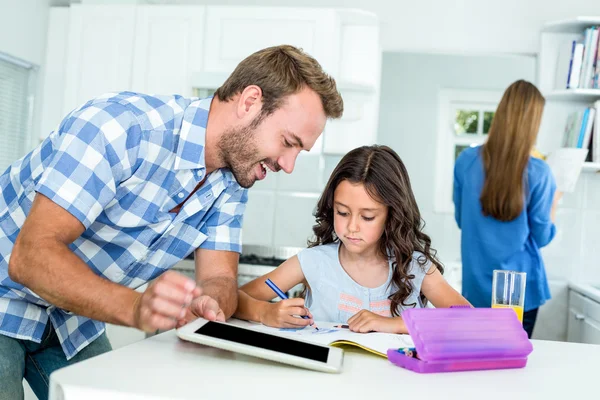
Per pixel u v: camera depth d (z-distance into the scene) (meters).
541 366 1.06
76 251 1.30
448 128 4.80
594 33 3.24
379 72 3.63
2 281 1.26
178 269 3.03
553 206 3.07
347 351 1.11
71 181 1.08
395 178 1.58
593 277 3.41
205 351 0.99
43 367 1.43
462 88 4.77
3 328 1.27
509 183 2.54
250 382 0.84
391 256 1.68
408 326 0.99
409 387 0.87
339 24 3.30
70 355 1.42
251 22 3.27
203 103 1.26
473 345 0.99
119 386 0.77
